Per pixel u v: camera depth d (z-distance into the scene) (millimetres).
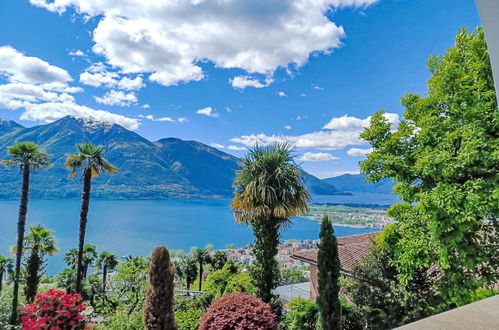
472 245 5719
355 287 7359
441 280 6395
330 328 5445
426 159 5680
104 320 8867
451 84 6031
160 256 4883
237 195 7434
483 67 5887
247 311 4887
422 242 6117
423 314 6551
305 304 7738
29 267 15156
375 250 7820
